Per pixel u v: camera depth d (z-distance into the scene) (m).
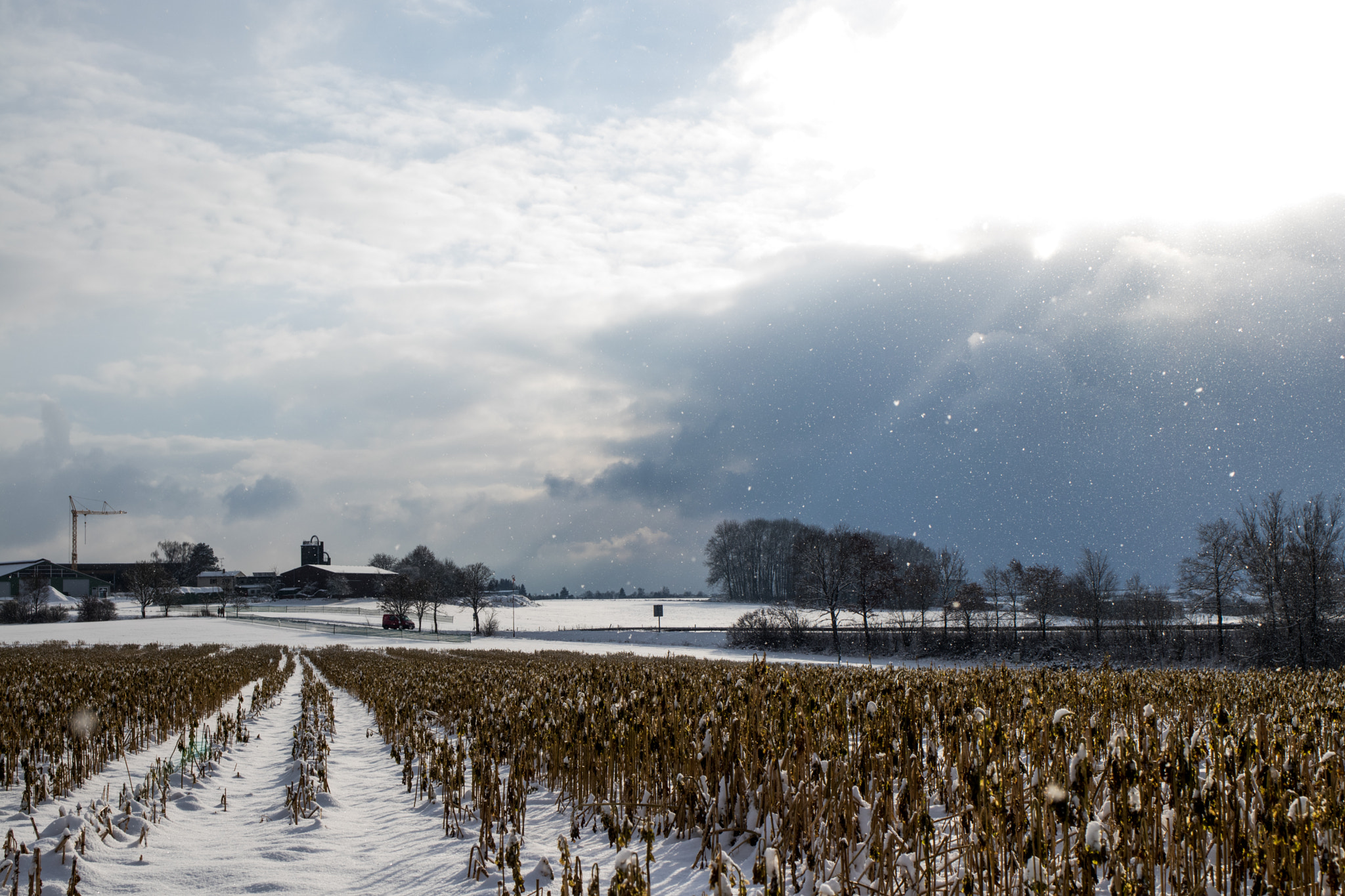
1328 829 3.66
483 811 6.30
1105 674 9.19
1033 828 3.74
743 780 5.66
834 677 10.16
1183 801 3.76
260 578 148.50
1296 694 9.93
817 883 4.12
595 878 3.86
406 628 80.38
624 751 6.77
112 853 6.18
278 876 5.72
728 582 115.81
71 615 92.50
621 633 63.72
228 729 12.29
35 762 8.73
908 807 4.79
